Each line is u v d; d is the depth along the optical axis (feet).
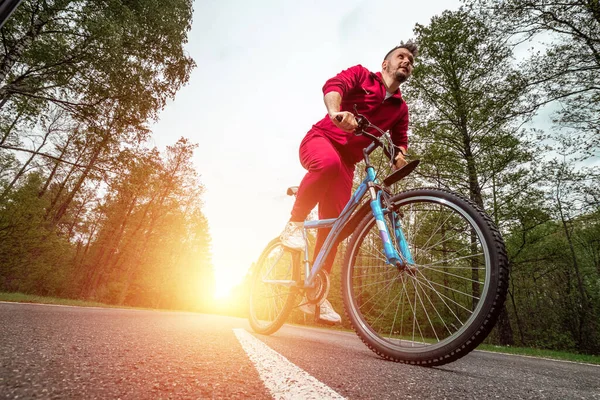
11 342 2.89
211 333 5.61
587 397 3.39
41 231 38.99
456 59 44.04
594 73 30.81
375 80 6.66
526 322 69.26
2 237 35.14
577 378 5.90
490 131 40.83
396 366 4.10
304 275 6.41
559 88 32.50
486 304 3.89
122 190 29.07
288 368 3.05
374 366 3.85
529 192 41.86
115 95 26.11
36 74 24.31
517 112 34.83
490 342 41.91
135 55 27.43
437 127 45.39
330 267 6.48
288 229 6.61
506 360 9.77
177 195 80.48
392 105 6.92
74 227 87.45
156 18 28.09
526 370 6.42
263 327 7.68
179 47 30.22
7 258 36.50
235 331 6.91
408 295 5.07
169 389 2.01
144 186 30.30
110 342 3.47
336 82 5.95
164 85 30.01
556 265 60.49
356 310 5.54
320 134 6.59
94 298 67.05
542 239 48.75
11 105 24.88
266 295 8.23
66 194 72.49
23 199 36.65
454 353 4.08
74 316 6.59
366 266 5.76
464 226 4.45
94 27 22.49
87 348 3.00
